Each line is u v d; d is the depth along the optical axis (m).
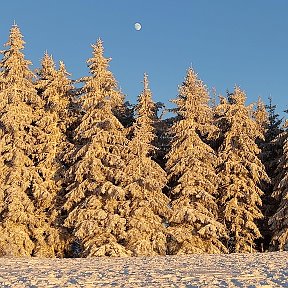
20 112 28.59
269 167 33.66
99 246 24.64
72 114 31.81
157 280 11.73
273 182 30.81
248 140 30.52
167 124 33.56
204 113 30.56
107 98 28.81
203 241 27.12
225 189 29.86
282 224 27.88
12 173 27.34
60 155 29.58
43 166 29.06
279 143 31.08
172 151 29.36
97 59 29.06
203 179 27.92
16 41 29.92
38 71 33.03
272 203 32.66
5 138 28.47
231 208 28.97
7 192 26.73
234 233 29.78
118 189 25.39
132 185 26.28
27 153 29.22
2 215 27.06
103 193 26.47
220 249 27.38
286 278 11.39
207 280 11.48
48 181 28.61
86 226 25.05
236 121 30.97
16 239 26.11
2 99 28.52
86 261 19.86
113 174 26.72
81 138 28.94
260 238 31.50
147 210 25.97
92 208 26.02
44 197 27.72
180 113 29.77
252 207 29.33
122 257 22.77
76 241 28.55
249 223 28.45
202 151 28.67
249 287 9.99
